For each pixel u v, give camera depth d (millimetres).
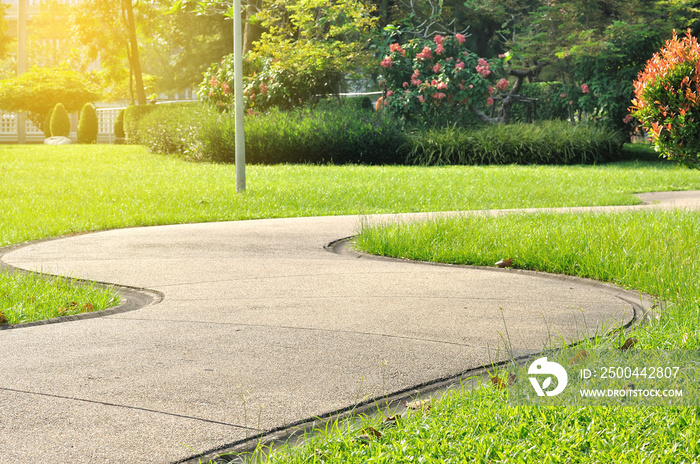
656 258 5719
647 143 28250
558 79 29625
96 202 11547
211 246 7594
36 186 13859
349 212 10711
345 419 2824
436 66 24219
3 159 21766
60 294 5059
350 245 7836
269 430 2719
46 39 55469
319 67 23688
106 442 2588
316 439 2588
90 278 5852
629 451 2449
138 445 2566
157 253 7137
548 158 21594
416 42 25172
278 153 21125
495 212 9914
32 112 44688
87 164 20094
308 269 6270
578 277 5812
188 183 14391
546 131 22750
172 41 42969
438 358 3615
